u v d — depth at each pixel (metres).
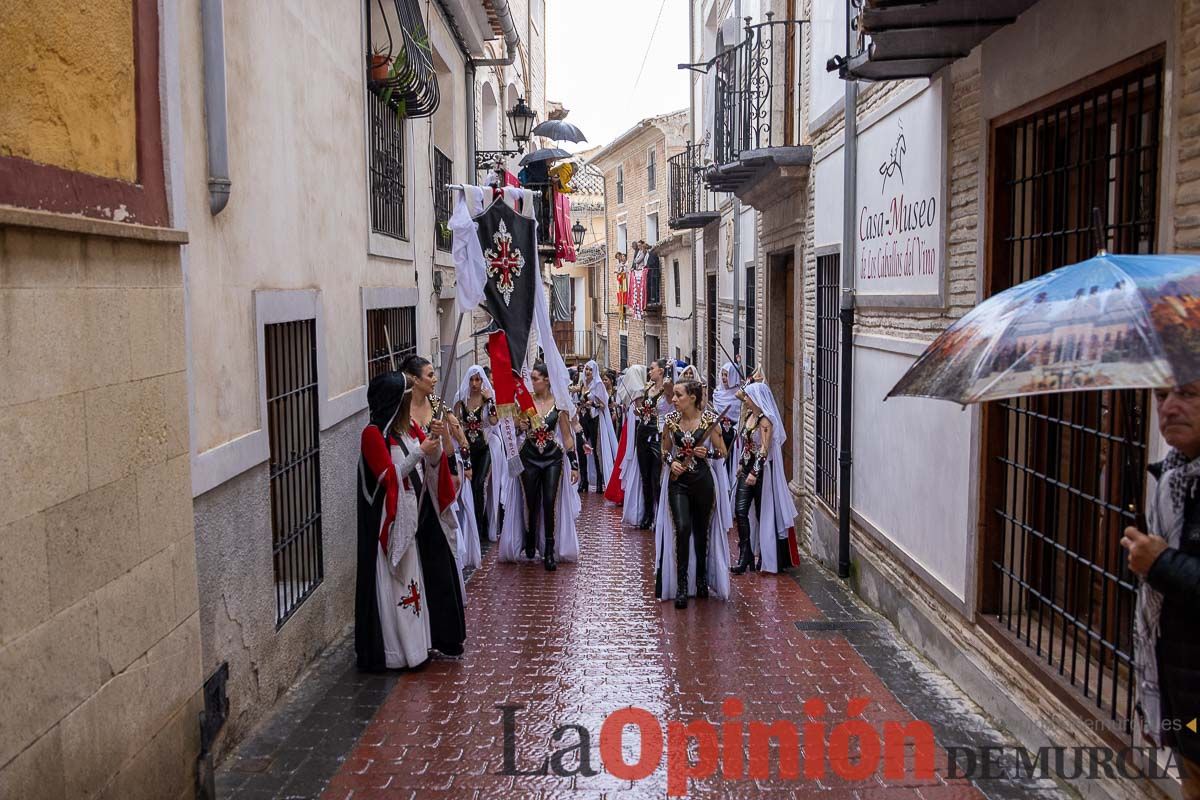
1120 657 4.34
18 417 2.95
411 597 6.39
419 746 5.15
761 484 9.63
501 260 8.59
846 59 6.73
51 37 3.19
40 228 3.07
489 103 18.08
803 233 11.28
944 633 6.37
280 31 5.95
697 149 20.97
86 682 3.30
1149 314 2.79
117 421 3.56
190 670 4.14
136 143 3.79
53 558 3.12
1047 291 3.12
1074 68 4.66
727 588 8.45
